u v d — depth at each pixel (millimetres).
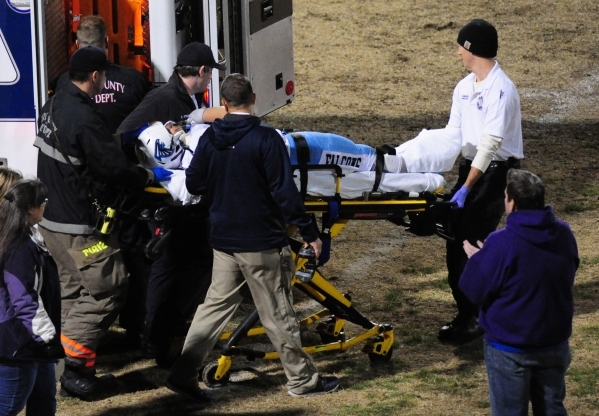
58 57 22828
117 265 17500
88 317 17578
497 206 19750
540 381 13727
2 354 13328
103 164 16641
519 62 51344
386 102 45250
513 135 19469
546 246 13188
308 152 17312
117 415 17297
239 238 16203
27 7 19203
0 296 13359
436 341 20766
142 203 17984
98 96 20625
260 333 18609
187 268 19047
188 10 23516
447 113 43281
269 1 27422
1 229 13227
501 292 13383
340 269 25812
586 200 31125
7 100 19594
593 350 19875
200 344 16828
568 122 41188
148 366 19641
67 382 17875
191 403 17750
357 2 63594
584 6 61188
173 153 17766
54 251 17594
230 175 15984
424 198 18500
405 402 17594
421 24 58594
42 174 17422
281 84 28516
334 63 51844
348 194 17828
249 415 17188
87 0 24453
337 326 20062
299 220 15891
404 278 25062
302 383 17141
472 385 18453
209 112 18453
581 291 23359
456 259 20094
